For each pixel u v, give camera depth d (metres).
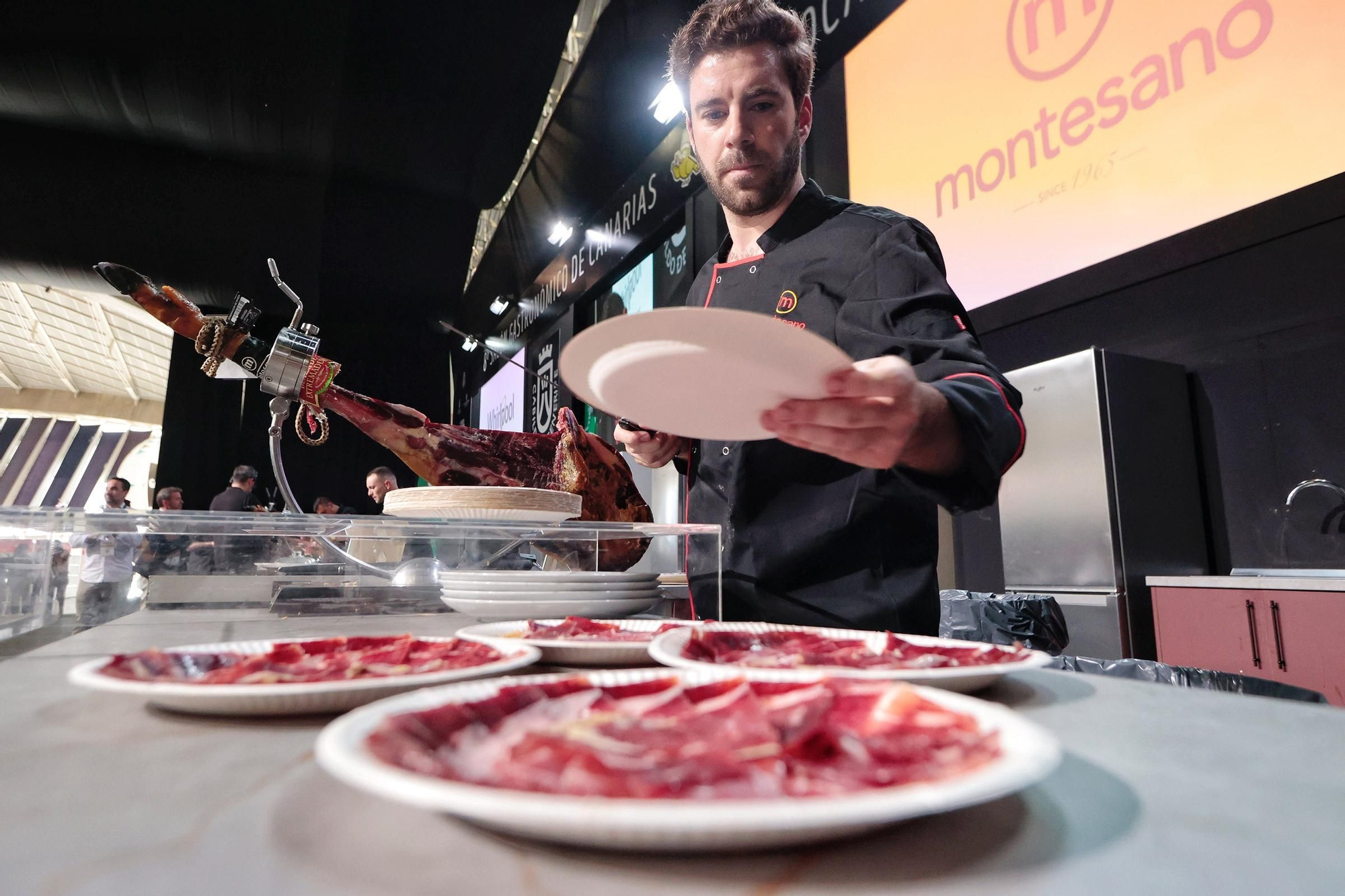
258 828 0.33
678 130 5.14
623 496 1.49
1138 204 2.72
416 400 9.41
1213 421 2.95
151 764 0.42
